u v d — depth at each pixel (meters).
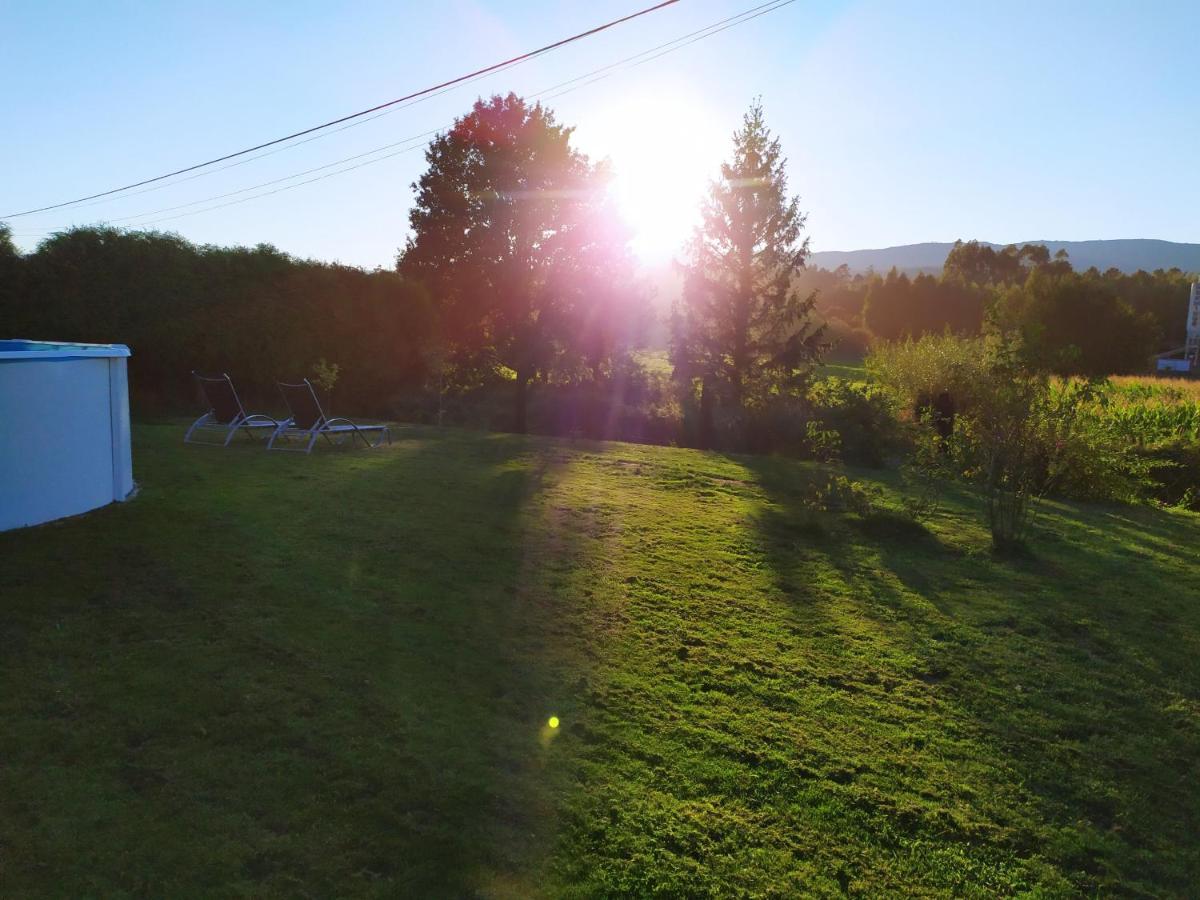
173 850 2.70
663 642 5.13
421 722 3.74
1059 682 5.16
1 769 3.02
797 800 3.57
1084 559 8.32
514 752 3.61
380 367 18.95
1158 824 3.72
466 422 18.27
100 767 3.10
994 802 3.76
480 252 25.25
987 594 6.88
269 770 3.21
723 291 20.38
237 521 6.53
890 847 3.34
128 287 14.88
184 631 4.36
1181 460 15.02
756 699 4.50
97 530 5.88
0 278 13.70
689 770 3.68
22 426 5.81
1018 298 49.59
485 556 6.39
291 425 11.92
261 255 17.11
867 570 7.34
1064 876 3.28
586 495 9.19
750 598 6.21
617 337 25.58
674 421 18.48
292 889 2.60
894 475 13.02
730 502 9.70
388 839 2.90
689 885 2.93
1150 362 50.44
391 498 8.03
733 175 20.36
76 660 3.91
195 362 15.71
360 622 4.77
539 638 4.92
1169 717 4.79
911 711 4.58
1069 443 9.58
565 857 2.97
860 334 62.53
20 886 2.46
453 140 25.56
